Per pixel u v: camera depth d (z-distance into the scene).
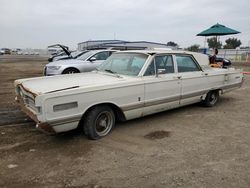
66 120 4.06
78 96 4.14
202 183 3.22
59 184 3.20
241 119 5.92
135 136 4.80
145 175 3.41
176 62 5.83
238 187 3.15
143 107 5.13
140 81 4.96
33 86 4.35
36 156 3.94
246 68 20.92
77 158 3.89
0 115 5.92
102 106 4.57
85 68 10.62
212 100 7.06
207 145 4.40
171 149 4.23
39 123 3.91
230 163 3.76
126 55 5.75
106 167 3.62
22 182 3.24
